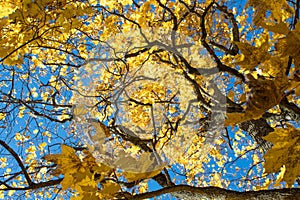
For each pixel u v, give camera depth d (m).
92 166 1.62
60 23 2.00
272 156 1.26
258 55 1.26
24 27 1.94
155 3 3.61
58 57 3.94
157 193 1.68
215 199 1.75
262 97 1.20
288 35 1.23
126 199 1.63
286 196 1.62
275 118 3.03
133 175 1.59
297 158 1.25
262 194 1.68
